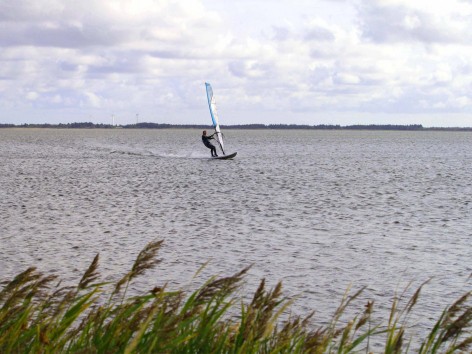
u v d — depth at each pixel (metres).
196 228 28.56
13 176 57.47
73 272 19.53
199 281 18.23
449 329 5.96
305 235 26.86
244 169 70.25
